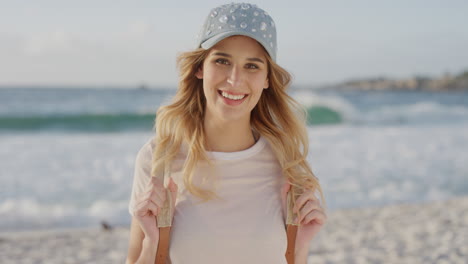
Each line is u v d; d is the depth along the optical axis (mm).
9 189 9492
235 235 2111
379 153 14602
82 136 18922
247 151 2254
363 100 53688
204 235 2088
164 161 2166
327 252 6438
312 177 2295
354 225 7852
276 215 2209
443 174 11867
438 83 120312
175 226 2115
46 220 7910
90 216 8188
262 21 2062
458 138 18734
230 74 2068
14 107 30688
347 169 12078
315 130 21625
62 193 9336
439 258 6031
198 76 2270
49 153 13680
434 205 9203
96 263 6043
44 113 26000
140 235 2148
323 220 2246
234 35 2066
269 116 2422
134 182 2225
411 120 29812
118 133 21578
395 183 10836
